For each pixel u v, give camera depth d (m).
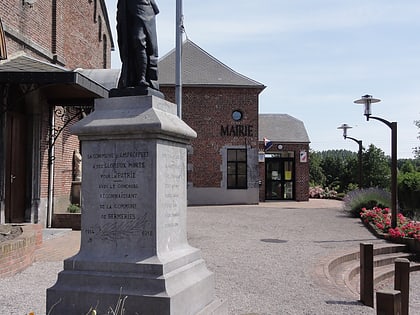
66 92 14.38
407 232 13.87
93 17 20.72
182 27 15.16
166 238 5.14
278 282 8.07
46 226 14.78
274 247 11.80
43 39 15.36
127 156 5.07
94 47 21.03
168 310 4.59
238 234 14.08
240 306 6.53
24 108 14.23
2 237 8.84
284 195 31.33
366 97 14.74
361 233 14.88
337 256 10.71
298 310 6.49
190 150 27.14
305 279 8.34
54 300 4.89
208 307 5.30
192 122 27.31
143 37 5.58
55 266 8.65
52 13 16.03
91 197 5.16
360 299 7.16
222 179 27.23
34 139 14.29
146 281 4.75
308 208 23.95
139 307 4.66
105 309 4.74
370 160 39.41
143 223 4.98
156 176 4.98
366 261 7.12
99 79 16.52
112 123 5.08
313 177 46.66
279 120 33.16
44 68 12.45
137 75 5.57
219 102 27.50
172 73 27.88
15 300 6.30
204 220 17.69
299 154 31.12
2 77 11.45
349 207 20.20
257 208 23.88
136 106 5.30
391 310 5.32
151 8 5.78
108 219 5.09
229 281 8.03
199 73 27.86
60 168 16.14
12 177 13.55
